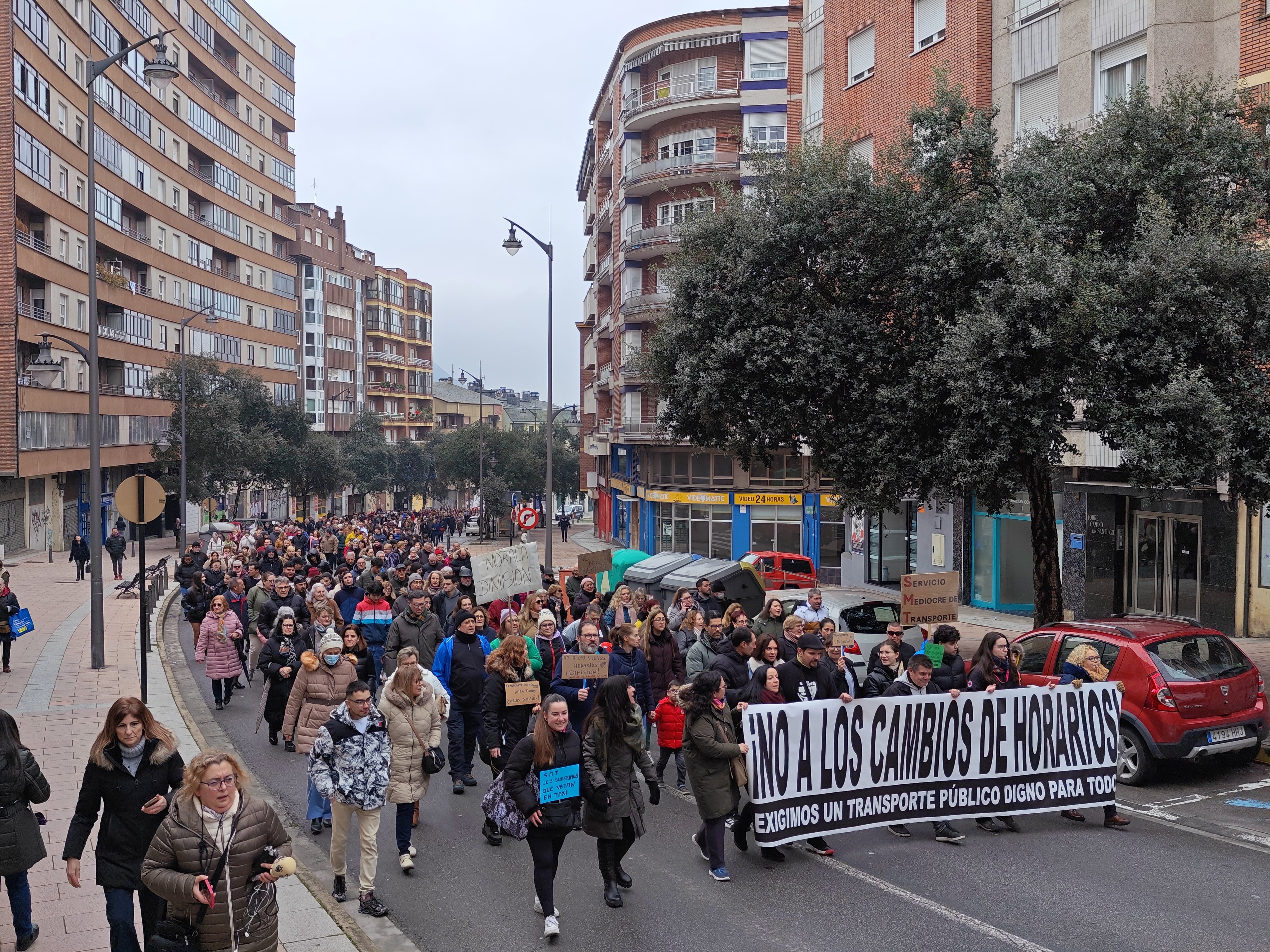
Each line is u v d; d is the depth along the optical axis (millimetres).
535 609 12445
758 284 16375
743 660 10445
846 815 8945
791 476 42094
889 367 15680
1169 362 12422
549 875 7113
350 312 108250
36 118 42594
